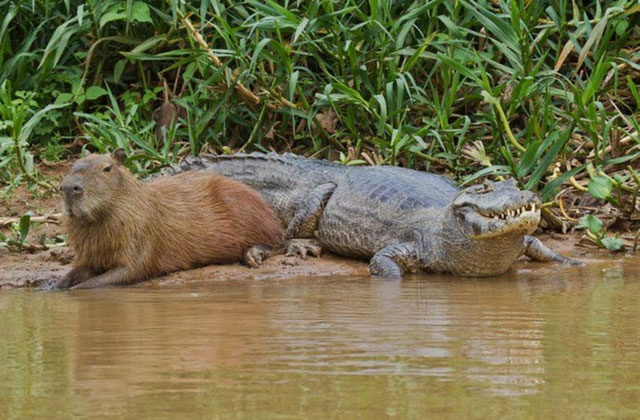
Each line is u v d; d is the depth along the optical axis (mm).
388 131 18141
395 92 18000
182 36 19531
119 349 8859
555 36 19000
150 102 20078
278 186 17094
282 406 6723
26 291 13820
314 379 7508
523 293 12461
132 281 14539
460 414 6516
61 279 14391
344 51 18203
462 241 14414
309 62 19641
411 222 15359
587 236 16141
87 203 14203
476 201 14188
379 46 17938
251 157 17484
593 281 13383
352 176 16578
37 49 20094
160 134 19547
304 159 17391
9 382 7613
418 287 13297
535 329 9680
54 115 19578
